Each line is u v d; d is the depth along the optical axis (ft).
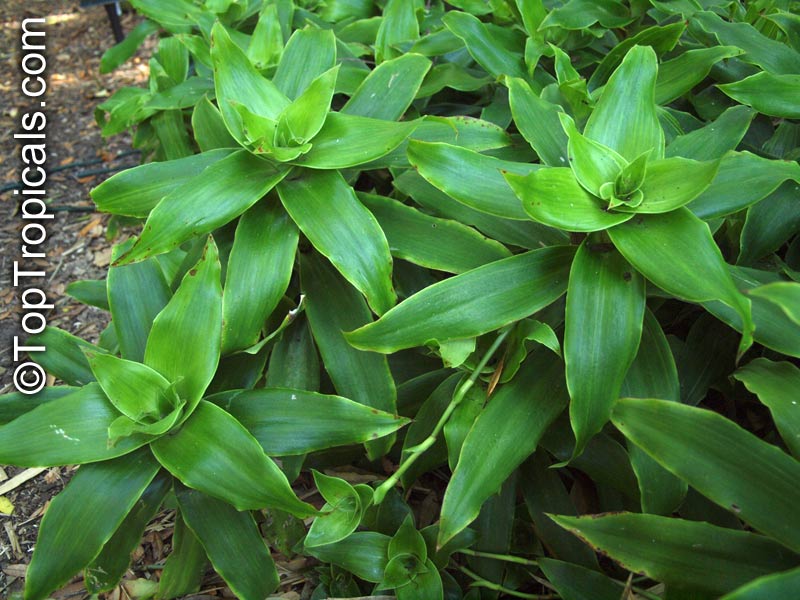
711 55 2.37
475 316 1.79
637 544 1.56
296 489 2.58
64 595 2.47
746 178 1.80
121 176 2.10
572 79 2.37
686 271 1.58
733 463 1.52
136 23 6.31
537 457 2.10
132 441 1.82
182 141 3.14
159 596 1.97
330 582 2.21
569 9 2.60
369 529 2.12
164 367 1.90
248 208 1.95
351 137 2.00
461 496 1.73
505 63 2.59
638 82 1.89
